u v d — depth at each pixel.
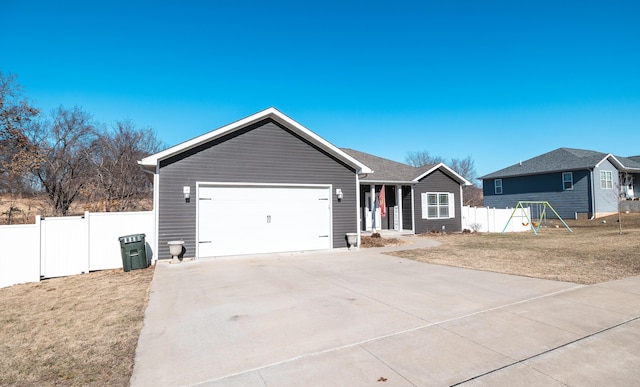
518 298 6.16
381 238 16.27
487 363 3.77
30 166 20.48
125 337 4.76
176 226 11.20
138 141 29.36
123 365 3.92
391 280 7.86
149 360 4.02
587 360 3.82
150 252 10.98
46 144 23.70
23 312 6.16
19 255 9.11
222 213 11.74
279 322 5.19
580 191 27.05
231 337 4.65
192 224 11.38
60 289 8.05
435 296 6.41
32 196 25.61
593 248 12.36
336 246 13.30
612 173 27.95
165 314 5.72
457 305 5.82
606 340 4.34
